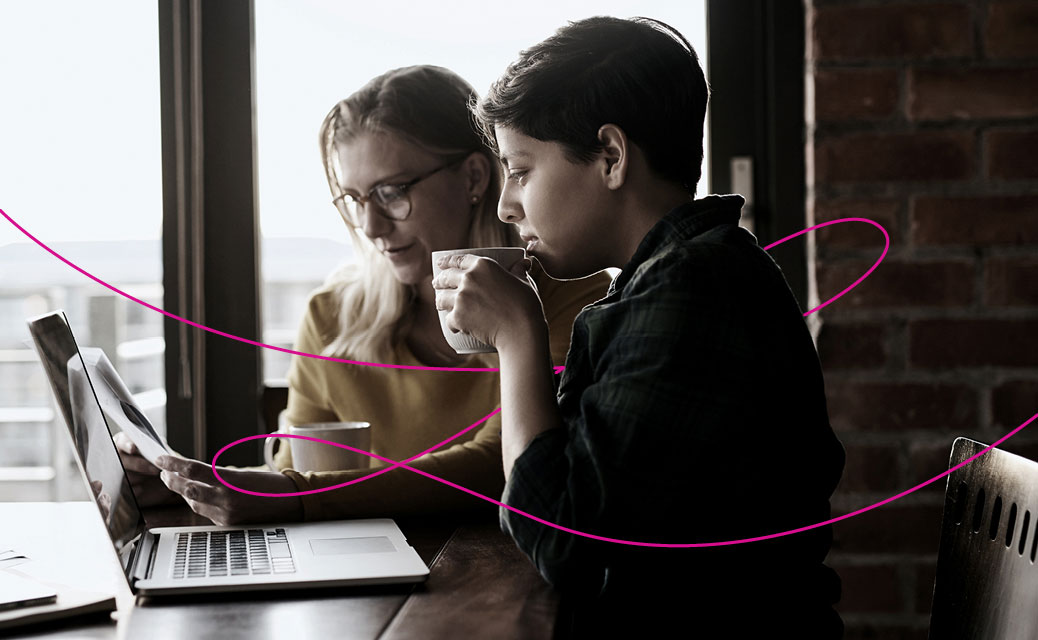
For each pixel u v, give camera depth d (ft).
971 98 5.28
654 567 2.71
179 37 5.82
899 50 5.31
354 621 2.44
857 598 5.41
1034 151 5.26
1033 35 5.24
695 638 2.74
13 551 3.23
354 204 4.99
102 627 2.41
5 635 2.36
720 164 5.79
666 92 3.00
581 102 2.95
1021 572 2.75
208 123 5.91
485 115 3.13
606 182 3.00
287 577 2.72
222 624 2.42
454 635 2.33
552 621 2.43
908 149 5.33
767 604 2.78
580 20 3.16
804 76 5.64
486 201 4.99
